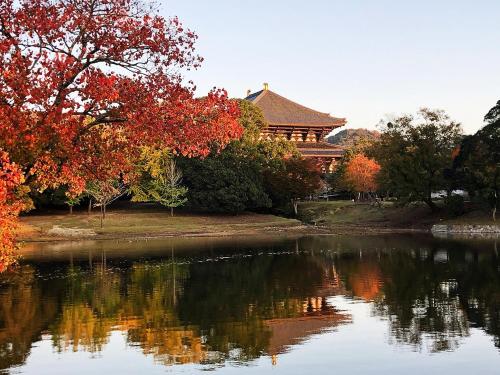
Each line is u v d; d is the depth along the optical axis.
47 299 27.59
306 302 26.48
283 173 83.00
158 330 21.52
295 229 72.31
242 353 18.50
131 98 17.72
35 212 83.25
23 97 15.67
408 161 71.00
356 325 21.98
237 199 78.88
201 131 18.20
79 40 17.44
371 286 30.47
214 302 26.64
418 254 43.81
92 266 39.44
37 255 46.38
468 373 16.38
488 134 64.19
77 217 78.12
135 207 89.19
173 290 29.88
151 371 16.80
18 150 16.16
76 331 21.47
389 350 18.61
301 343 19.53
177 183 82.25
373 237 60.47
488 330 20.91
